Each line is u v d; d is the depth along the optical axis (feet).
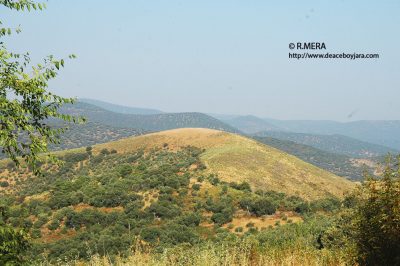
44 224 186.70
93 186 239.50
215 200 235.40
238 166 312.09
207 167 304.50
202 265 26.48
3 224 21.34
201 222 207.62
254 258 31.55
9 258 20.77
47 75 24.56
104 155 417.69
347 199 27.25
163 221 199.62
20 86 22.86
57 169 375.45
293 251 34.35
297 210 226.17
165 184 246.88
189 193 244.83
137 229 172.04
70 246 133.39
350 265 25.57
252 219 213.46
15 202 238.07
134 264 24.84
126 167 292.20
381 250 24.14
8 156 22.86
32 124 24.26
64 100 25.22
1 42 23.79
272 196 262.67
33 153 23.20
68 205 213.05
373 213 24.57
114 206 214.28
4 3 23.98
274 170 326.65
